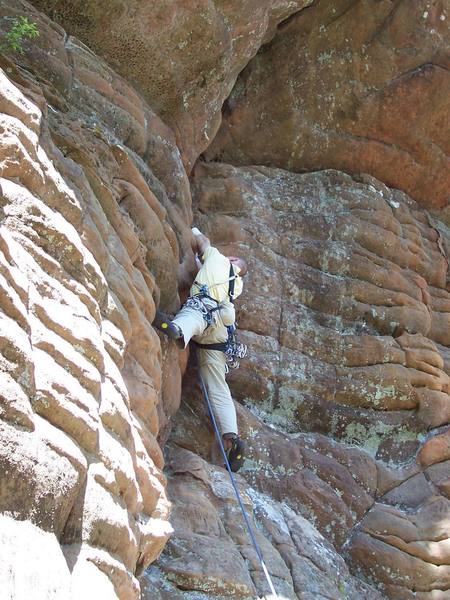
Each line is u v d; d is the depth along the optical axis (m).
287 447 6.88
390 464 7.37
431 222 9.12
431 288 8.71
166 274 5.84
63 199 4.13
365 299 7.95
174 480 5.82
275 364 7.32
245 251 7.66
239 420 6.73
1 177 3.70
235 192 8.00
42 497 3.12
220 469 6.14
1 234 3.42
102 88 5.91
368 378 7.56
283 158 8.70
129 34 6.19
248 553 5.49
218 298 6.40
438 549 6.64
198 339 6.48
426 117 8.80
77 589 3.25
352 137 8.75
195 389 6.61
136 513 4.14
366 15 8.38
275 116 8.60
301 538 6.09
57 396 3.41
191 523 5.46
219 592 5.05
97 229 4.62
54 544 3.14
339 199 8.49
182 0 6.21
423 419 7.61
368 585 6.36
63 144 4.87
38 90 4.74
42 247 3.83
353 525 6.68
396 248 8.40
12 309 3.30
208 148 8.51
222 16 6.61
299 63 8.52
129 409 4.23
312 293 7.80
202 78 6.73
